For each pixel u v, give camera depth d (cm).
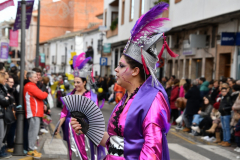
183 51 1739
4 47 3009
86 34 3859
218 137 935
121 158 236
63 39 4434
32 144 678
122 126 235
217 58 1448
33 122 670
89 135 270
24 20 718
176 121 1170
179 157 749
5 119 613
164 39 242
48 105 844
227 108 887
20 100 687
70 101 269
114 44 2856
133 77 248
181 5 1636
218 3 1321
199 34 1554
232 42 1295
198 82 1230
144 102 229
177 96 1269
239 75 1284
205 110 1043
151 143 216
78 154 519
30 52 5872
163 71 2070
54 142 867
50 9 1414
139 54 243
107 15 3072
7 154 658
